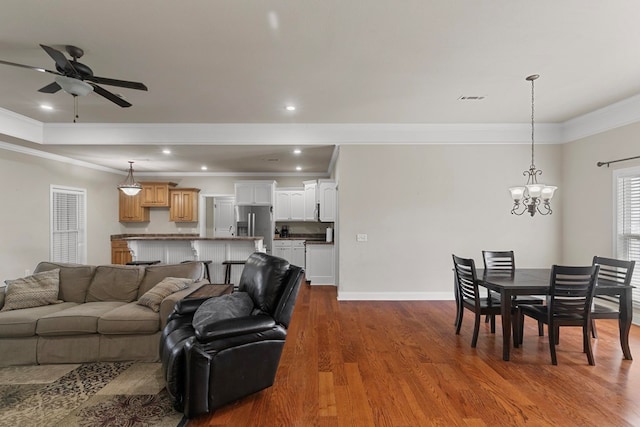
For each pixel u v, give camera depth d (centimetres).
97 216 723
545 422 210
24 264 550
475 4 221
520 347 333
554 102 411
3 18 233
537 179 511
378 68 317
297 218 781
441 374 276
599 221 445
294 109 436
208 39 264
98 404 230
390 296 516
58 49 278
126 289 349
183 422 210
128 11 227
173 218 812
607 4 220
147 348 296
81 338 294
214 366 213
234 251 548
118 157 631
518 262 511
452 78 340
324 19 238
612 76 335
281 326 248
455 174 513
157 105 419
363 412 222
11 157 527
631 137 401
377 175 515
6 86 353
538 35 259
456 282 376
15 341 290
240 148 545
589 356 292
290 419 214
